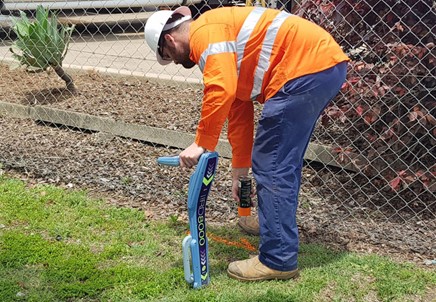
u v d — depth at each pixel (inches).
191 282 142.7
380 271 151.2
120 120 242.4
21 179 206.1
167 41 139.3
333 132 206.4
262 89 137.6
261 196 140.0
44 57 267.4
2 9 343.3
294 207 141.3
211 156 134.0
